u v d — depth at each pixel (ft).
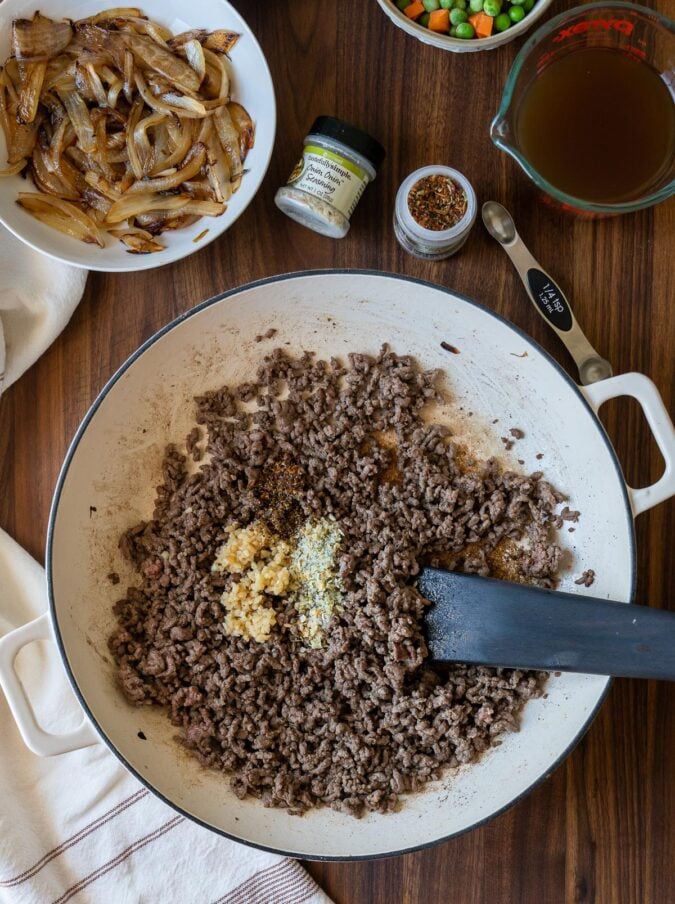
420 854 1.57
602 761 1.57
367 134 1.47
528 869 1.56
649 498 1.42
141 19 1.48
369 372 1.58
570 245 1.58
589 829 1.57
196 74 1.47
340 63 1.57
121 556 1.56
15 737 1.60
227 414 1.59
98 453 1.53
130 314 1.59
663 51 1.46
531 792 1.47
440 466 1.56
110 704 1.49
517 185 1.57
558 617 1.38
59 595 1.47
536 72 1.48
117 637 1.52
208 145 1.49
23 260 1.55
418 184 1.47
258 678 1.50
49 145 1.49
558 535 1.56
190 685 1.51
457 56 1.56
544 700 1.51
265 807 1.50
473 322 1.51
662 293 1.58
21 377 1.60
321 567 1.49
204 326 1.54
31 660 1.61
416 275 1.58
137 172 1.50
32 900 1.54
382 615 1.44
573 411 1.49
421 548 1.53
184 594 1.52
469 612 1.43
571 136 1.48
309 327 1.58
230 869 1.58
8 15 1.43
